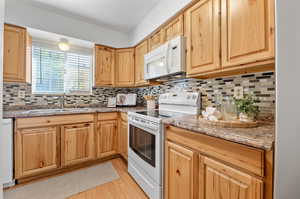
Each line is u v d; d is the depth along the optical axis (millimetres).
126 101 2916
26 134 1731
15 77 1861
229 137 779
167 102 1971
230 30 1104
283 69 618
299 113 648
